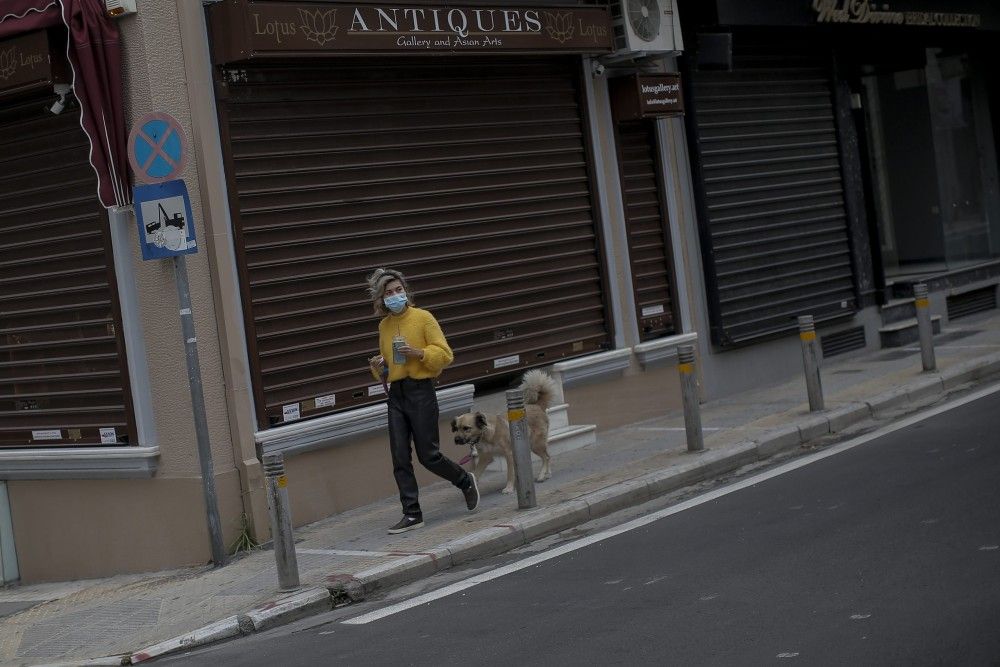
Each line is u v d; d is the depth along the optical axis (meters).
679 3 14.02
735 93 14.97
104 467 9.88
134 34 9.30
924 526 7.48
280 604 7.62
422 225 11.09
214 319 9.58
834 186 16.50
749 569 7.05
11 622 8.67
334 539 9.36
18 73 9.50
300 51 9.72
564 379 12.22
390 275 9.33
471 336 11.48
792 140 15.84
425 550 8.49
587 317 12.66
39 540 10.48
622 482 9.90
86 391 10.04
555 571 7.73
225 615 7.68
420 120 11.13
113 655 7.34
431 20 10.70
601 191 12.84
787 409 12.70
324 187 10.33
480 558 8.55
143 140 8.61
